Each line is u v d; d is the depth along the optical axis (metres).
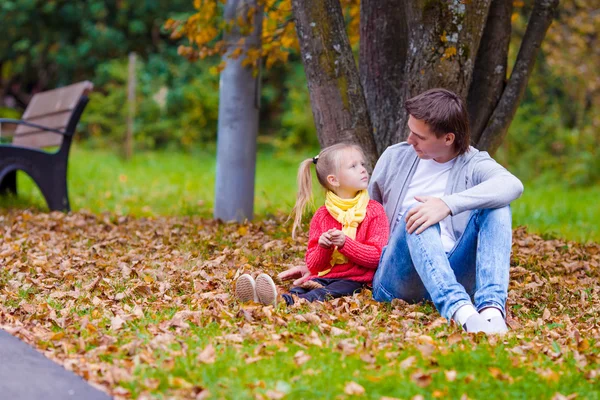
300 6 5.77
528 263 5.64
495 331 3.66
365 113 5.84
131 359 3.29
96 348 3.40
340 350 3.39
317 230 4.45
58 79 20.70
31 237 6.57
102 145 16.94
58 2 19.89
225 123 7.64
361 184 4.39
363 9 6.16
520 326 4.04
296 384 2.98
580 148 16.05
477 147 6.03
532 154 16.17
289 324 3.77
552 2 6.02
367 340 3.50
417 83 5.47
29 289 4.66
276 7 7.39
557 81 16.42
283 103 19.98
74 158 14.18
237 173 7.63
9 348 3.45
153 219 7.94
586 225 9.66
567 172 15.63
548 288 4.96
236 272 5.05
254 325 3.79
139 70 18.31
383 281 4.23
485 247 3.87
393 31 6.02
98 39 19.47
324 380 3.01
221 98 7.66
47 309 4.12
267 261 5.46
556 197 13.12
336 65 5.75
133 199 10.32
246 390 2.90
